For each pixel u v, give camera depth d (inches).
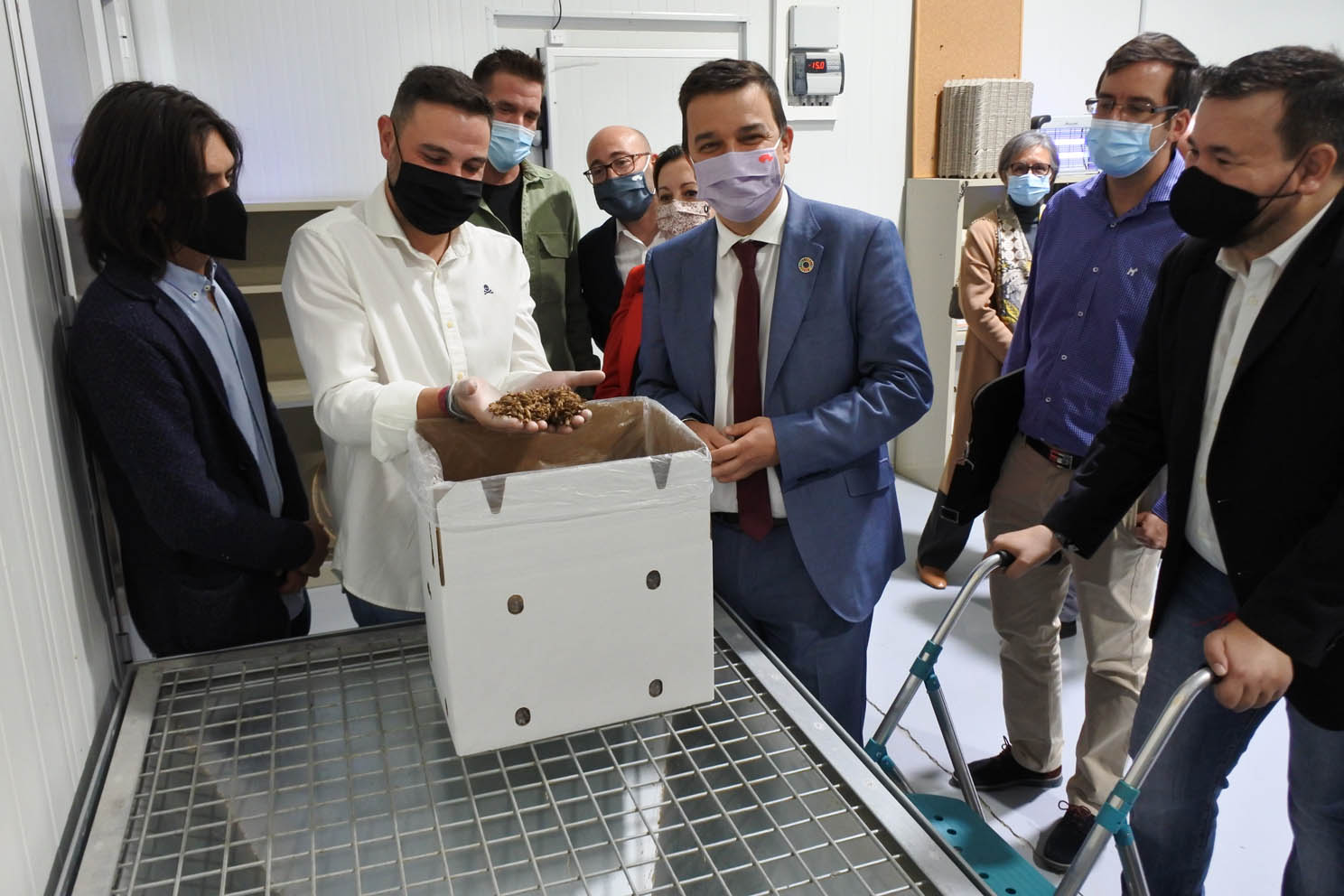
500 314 60.6
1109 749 84.6
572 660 42.1
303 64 146.1
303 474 157.8
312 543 56.2
